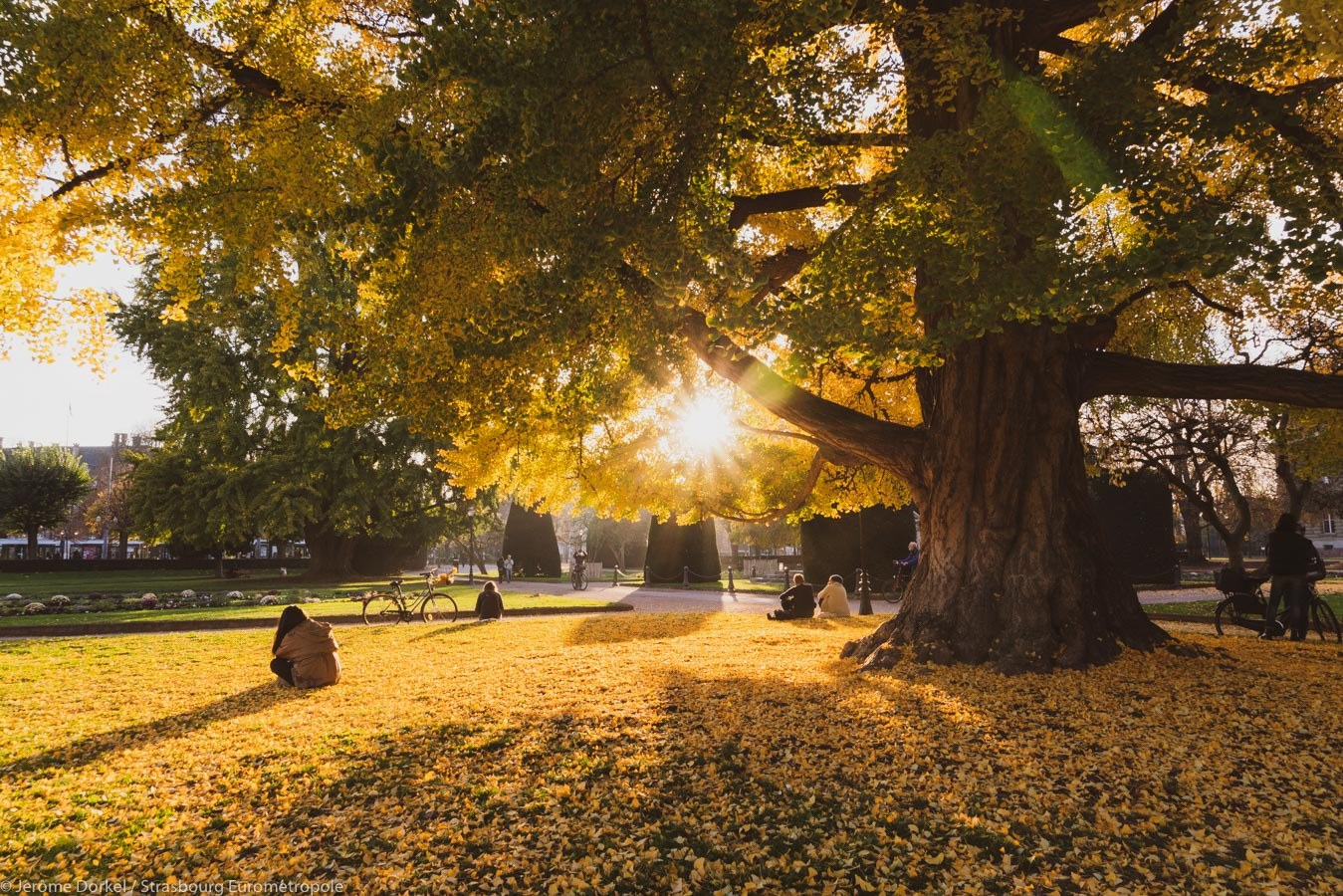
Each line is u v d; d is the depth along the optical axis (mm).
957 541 8188
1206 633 12203
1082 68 5637
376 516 38469
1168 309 11859
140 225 7414
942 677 7234
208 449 35094
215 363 34000
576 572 32500
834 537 25766
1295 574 10531
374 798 5238
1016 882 3791
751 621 14672
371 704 7777
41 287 9305
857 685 7184
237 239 7285
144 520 35875
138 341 35406
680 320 7484
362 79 7480
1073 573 7824
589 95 5695
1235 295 11414
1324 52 4527
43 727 7453
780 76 5816
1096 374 8508
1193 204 5332
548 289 6441
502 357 7582
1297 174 5234
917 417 12469
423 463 38219
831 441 9141
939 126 7914
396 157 6016
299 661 8930
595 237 6051
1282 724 5754
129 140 7070
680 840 4391
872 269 5789
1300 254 4660
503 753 5930
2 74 6590
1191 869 3869
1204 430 19031
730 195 7117
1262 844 4070
